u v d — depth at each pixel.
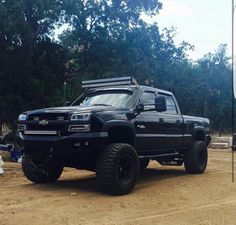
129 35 29.08
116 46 28.36
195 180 10.11
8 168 13.21
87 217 6.57
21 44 24.83
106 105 9.00
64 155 8.09
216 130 51.25
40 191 8.48
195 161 11.14
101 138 7.83
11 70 25.02
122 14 29.22
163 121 9.77
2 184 9.49
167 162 11.66
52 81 26.38
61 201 7.52
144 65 29.23
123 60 28.77
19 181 10.05
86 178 10.44
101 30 28.59
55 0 26.12
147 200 7.83
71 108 8.26
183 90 39.41
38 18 25.50
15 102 24.81
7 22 23.08
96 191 8.50
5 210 6.81
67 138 7.85
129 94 9.20
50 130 8.08
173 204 7.64
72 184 9.41
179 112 10.78
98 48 28.06
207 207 7.48
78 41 28.69
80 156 8.12
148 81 31.41
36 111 8.42
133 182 8.35
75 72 29.36
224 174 11.26
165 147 10.09
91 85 10.20
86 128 7.77
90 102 9.53
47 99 25.81
